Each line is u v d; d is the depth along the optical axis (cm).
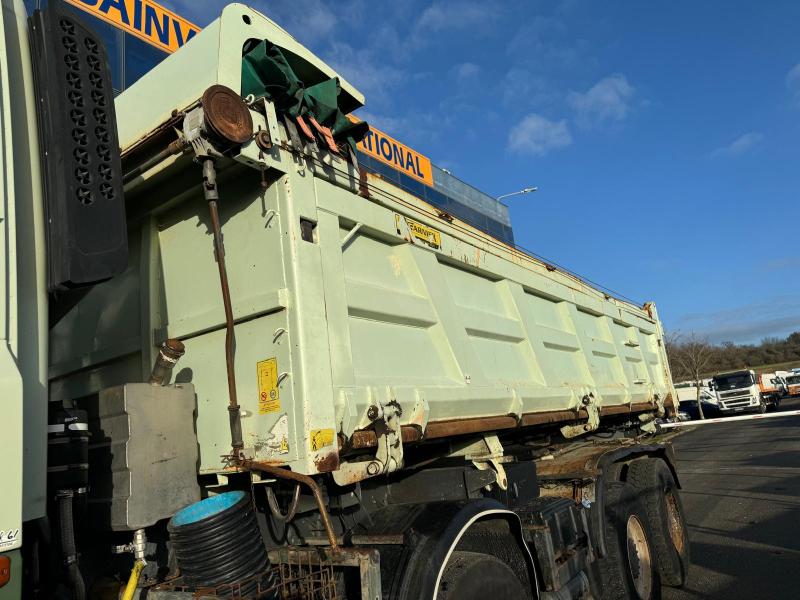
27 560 183
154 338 278
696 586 539
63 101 192
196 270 272
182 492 231
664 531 509
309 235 253
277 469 221
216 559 202
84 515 213
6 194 176
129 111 279
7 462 159
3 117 180
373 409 255
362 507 293
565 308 585
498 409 384
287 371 229
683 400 3131
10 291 172
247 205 257
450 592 229
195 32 1020
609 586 393
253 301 242
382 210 319
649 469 537
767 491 930
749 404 2856
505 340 445
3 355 166
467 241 417
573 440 583
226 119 226
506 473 389
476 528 266
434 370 334
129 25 907
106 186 198
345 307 264
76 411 213
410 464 341
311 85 302
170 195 279
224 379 250
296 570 229
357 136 304
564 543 340
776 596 497
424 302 338
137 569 211
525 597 276
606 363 669
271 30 276
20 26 198
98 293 314
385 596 214
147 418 225
